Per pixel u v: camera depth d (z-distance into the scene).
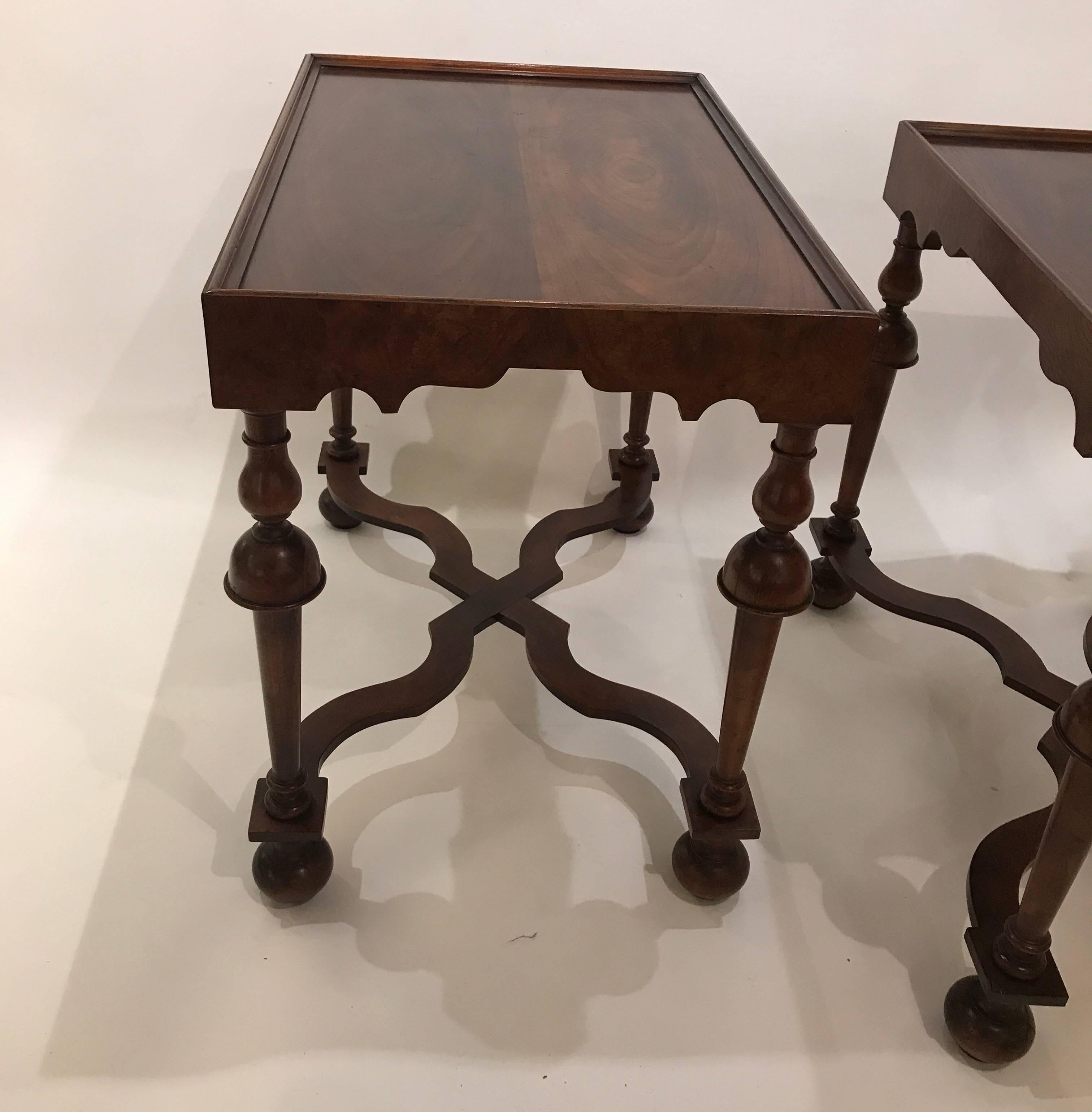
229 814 1.08
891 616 1.45
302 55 1.32
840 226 1.48
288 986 0.93
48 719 1.16
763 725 1.25
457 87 1.15
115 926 0.97
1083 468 1.65
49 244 1.39
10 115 1.31
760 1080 0.89
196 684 1.23
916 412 1.62
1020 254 0.82
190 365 1.49
